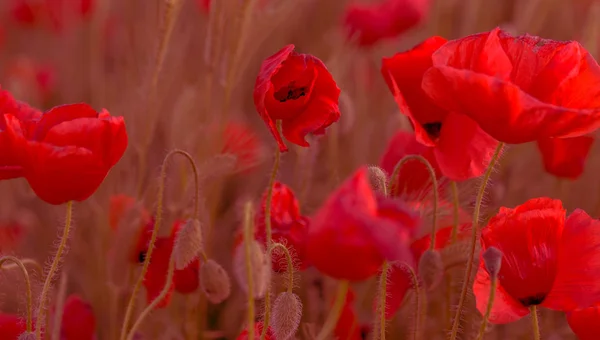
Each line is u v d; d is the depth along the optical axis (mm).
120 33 1592
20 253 1127
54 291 1035
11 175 860
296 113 872
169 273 877
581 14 1521
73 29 1622
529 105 817
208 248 1037
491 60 847
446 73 828
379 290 912
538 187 1147
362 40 1373
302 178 1038
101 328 1087
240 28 1037
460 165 863
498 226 853
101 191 1090
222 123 1039
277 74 875
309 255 782
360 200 763
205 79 1108
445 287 943
